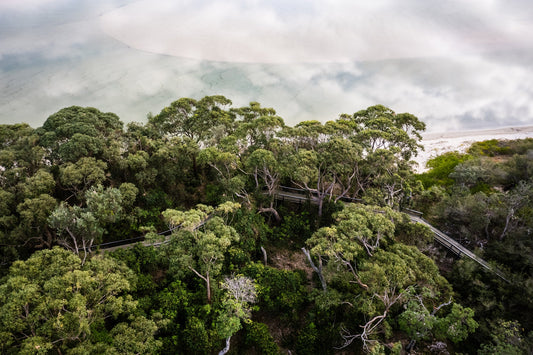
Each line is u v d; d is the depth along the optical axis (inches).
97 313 882.8
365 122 1924.2
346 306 1201.4
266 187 1775.3
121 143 1486.2
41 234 1210.0
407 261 1103.0
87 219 1071.6
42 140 1449.3
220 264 1077.8
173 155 1558.8
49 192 1272.1
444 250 1539.1
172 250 1153.4
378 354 977.5
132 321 978.7
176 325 1070.4
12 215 1152.2
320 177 1633.9
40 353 722.8
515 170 1962.4
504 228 1528.1
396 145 1695.4
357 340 1146.7
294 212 1723.7
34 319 790.5
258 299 1213.7
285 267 1483.8
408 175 1539.1
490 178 1982.0
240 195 1556.3
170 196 1585.9
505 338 1082.7
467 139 2728.8
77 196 1306.6
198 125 1797.5
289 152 1583.4
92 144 1393.9
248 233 1454.2
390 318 1190.3
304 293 1278.3
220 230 1095.0
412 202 1760.6
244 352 1109.7
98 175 1291.8
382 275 1002.1
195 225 1016.9
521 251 1364.4
